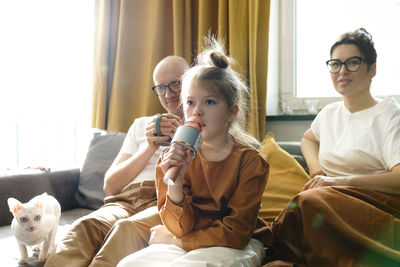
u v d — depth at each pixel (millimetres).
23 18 2738
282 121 2115
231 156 1069
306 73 2207
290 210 1101
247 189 1024
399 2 2010
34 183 1749
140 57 2338
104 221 1188
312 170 1484
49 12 2727
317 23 2178
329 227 1021
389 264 945
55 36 2732
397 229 1015
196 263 868
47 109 2762
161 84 1517
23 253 1150
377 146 1289
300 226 1084
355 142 1339
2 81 2760
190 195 1099
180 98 1495
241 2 1980
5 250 1257
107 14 2363
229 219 992
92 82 2455
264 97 2002
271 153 1605
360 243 970
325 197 1058
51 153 2762
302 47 2209
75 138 2742
